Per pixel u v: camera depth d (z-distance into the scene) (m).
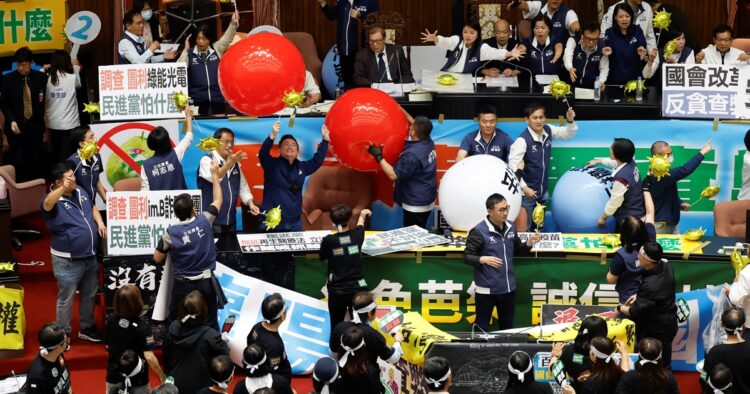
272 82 13.79
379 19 16.25
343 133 14.03
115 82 15.04
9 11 17.97
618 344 10.61
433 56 18.62
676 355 12.88
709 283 12.98
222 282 13.04
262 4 18.02
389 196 15.16
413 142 14.52
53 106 16.92
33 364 10.17
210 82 15.68
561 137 15.11
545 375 10.93
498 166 13.80
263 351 9.96
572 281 13.11
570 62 16.20
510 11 18.88
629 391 9.84
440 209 14.52
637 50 16.30
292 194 14.08
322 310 13.07
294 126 15.22
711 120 15.22
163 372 11.51
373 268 13.19
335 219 12.62
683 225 15.44
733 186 15.30
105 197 13.91
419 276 13.19
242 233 13.81
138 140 15.12
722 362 10.77
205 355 10.65
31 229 16.44
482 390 11.00
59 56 16.80
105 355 13.17
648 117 15.37
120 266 13.03
